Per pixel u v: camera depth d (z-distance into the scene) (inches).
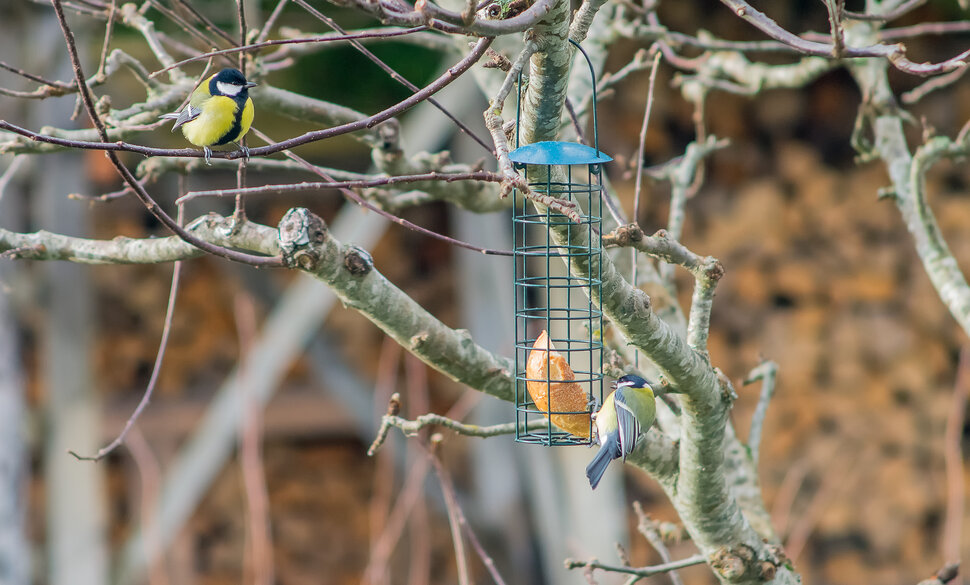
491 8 167.0
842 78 554.9
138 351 562.6
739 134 555.2
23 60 384.8
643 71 544.7
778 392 540.1
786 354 538.6
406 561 554.9
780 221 546.9
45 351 419.8
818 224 546.0
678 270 546.0
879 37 326.3
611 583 430.0
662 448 227.1
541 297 474.9
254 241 205.5
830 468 533.3
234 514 567.2
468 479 558.9
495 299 481.7
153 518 469.4
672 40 308.0
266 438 569.0
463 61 154.6
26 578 412.8
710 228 549.3
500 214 489.1
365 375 568.4
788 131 557.9
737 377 538.6
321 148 544.7
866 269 540.4
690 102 551.2
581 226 181.5
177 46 296.2
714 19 549.0
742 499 260.5
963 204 532.7
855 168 549.0
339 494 577.3
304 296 462.0
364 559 568.4
